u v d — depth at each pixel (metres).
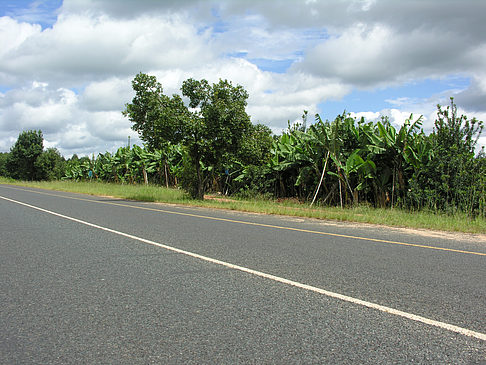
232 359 2.81
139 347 3.00
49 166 55.31
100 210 13.79
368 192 17.91
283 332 3.28
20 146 55.53
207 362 2.77
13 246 6.95
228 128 18.34
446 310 3.85
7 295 4.22
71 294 4.25
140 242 7.38
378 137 16.73
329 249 6.90
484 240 8.52
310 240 7.88
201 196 19.86
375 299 4.14
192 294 4.26
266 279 4.86
